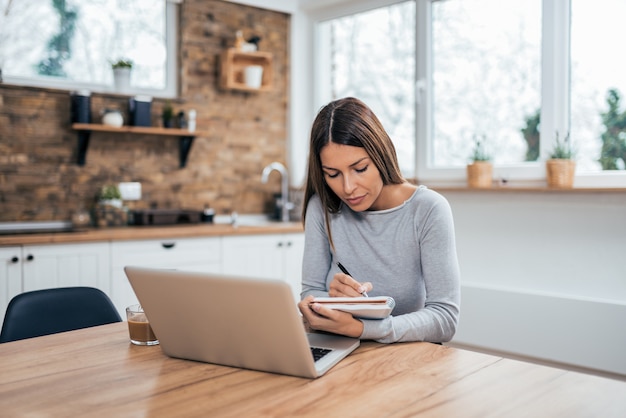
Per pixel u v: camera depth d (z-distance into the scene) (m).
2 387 1.17
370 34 4.23
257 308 1.17
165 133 3.85
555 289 3.18
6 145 3.44
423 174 3.85
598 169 3.08
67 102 3.63
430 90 3.82
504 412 1.02
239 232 3.67
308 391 1.13
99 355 1.39
